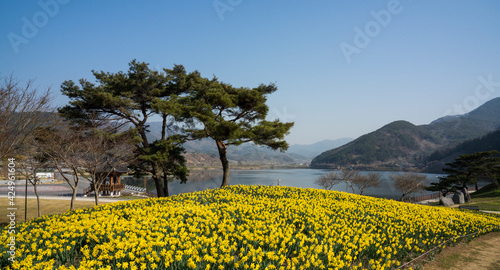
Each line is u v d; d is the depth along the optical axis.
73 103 22.22
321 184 61.50
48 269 5.65
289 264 6.48
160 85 26.00
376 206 15.90
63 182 53.72
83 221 8.36
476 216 17.33
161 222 8.60
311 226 9.50
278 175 138.25
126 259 6.36
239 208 11.10
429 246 10.00
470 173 48.03
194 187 70.06
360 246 8.15
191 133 24.81
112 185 39.84
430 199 47.12
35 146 17.41
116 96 22.88
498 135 145.62
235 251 7.31
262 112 25.70
